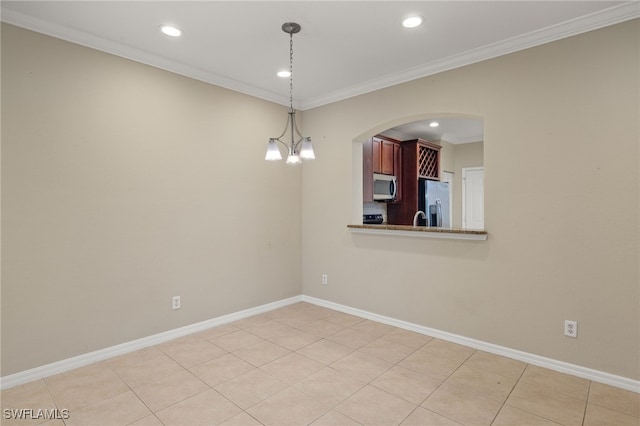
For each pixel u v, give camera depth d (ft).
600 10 7.48
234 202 12.00
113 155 9.22
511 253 9.06
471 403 7.05
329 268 13.43
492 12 7.56
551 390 7.51
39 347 8.11
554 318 8.44
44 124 8.12
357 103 12.41
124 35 8.65
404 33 8.50
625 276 7.55
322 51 9.50
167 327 10.35
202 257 11.15
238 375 8.23
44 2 7.18
